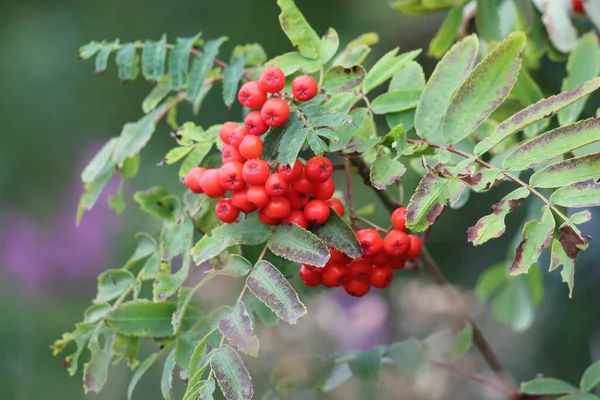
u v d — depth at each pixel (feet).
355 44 2.52
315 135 2.18
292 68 2.31
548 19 2.73
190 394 2.14
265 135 2.24
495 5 2.81
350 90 2.31
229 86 2.46
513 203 2.16
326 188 2.23
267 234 2.23
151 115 2.53
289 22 2.31
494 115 2.61
